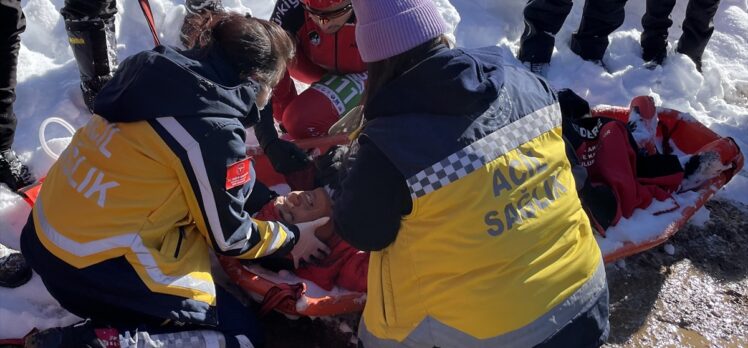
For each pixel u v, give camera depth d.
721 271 3.15
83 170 2.18
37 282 2.54
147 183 2.12
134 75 2.10
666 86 4.17
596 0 4.07
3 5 2.61
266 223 2.41
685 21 4.24
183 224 2.26
